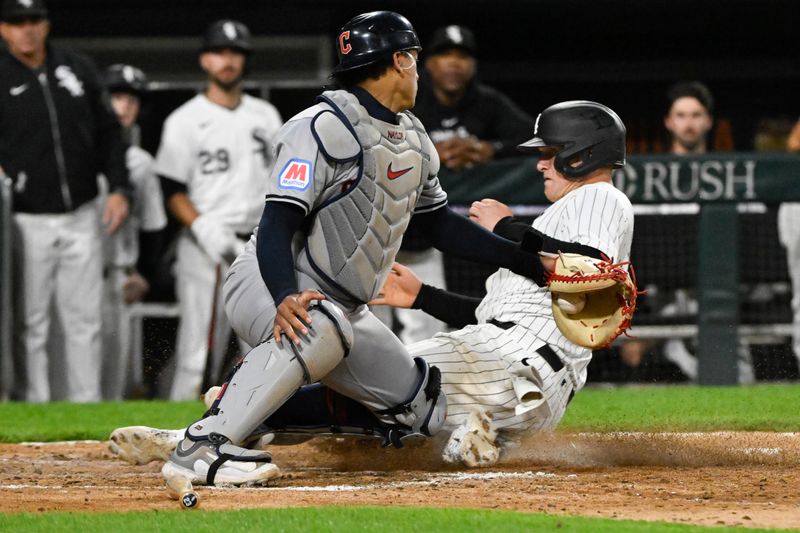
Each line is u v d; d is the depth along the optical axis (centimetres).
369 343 1650
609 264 1677
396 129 1617
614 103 5141
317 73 4769
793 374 3588
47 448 2214
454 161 3300
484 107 3369
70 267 3328
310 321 1517
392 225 1634
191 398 3384
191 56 4762
